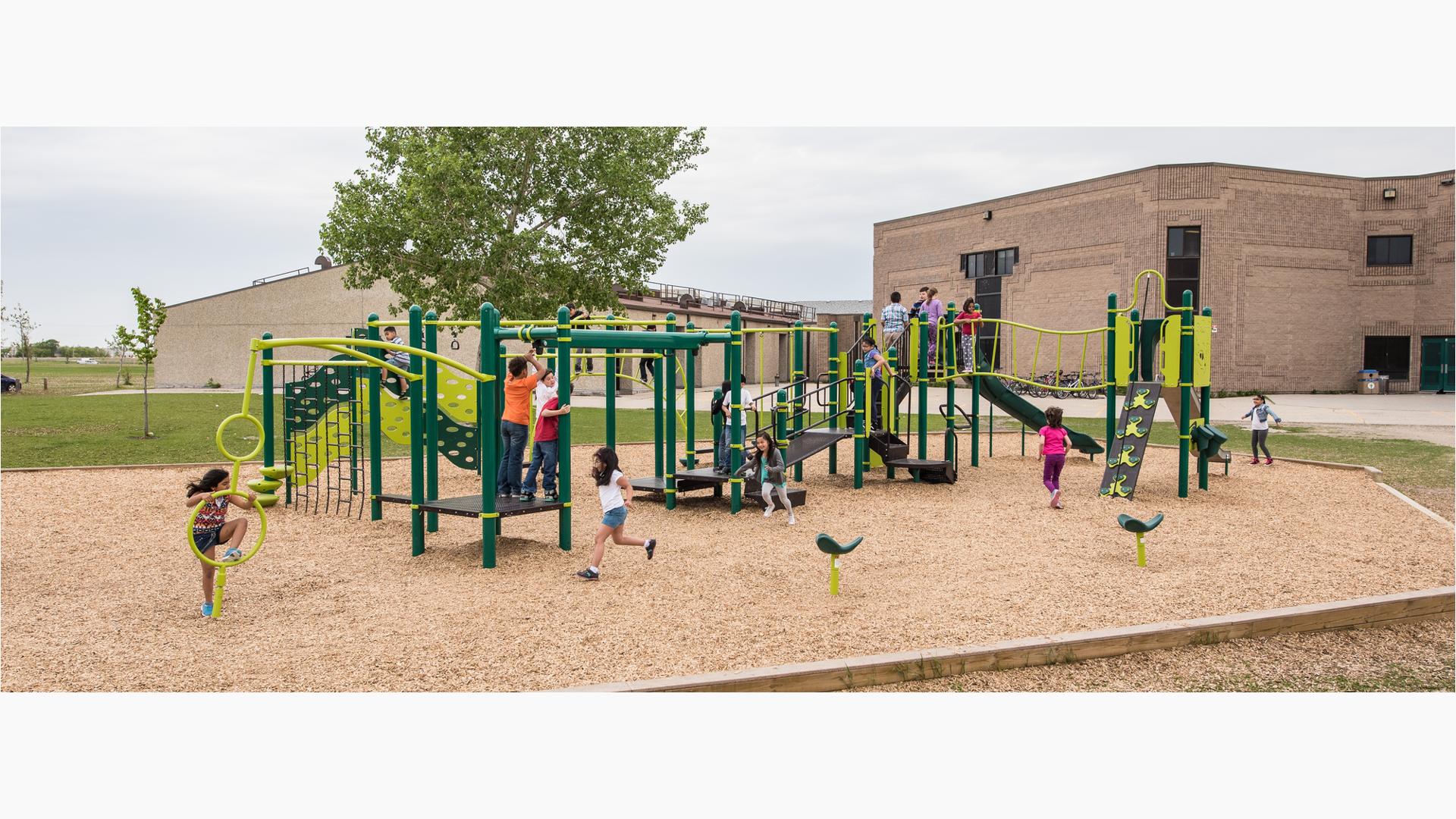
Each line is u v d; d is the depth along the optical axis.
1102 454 18.27
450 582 7.87
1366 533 10.02
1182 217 37.12
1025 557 8.85
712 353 50.78
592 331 9.52
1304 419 26.95
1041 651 5.85
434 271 30.27
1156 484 13.84
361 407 11.99
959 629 6.47
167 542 9.38
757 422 12.68
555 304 30.95
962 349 16.20
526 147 31.80
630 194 31.84
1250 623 6.38
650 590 7.57
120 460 16.06
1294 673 5.80
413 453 8.95
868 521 10.86
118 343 20.58
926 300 16.12
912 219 48.81
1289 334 38.22
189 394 40.56
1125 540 9.69
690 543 9.52
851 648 6.07
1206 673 5.77
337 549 9.18
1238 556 8.88
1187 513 11.41
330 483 13.48
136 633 6.43
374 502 10.65
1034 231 42.50
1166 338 12.90
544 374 9.70
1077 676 5.69
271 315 47.03
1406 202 38.88
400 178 30.83
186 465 15.12
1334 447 19.31
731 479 11.32
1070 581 7.89
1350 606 6.62
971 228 45.59
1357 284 39.12
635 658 5.90
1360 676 5.76
